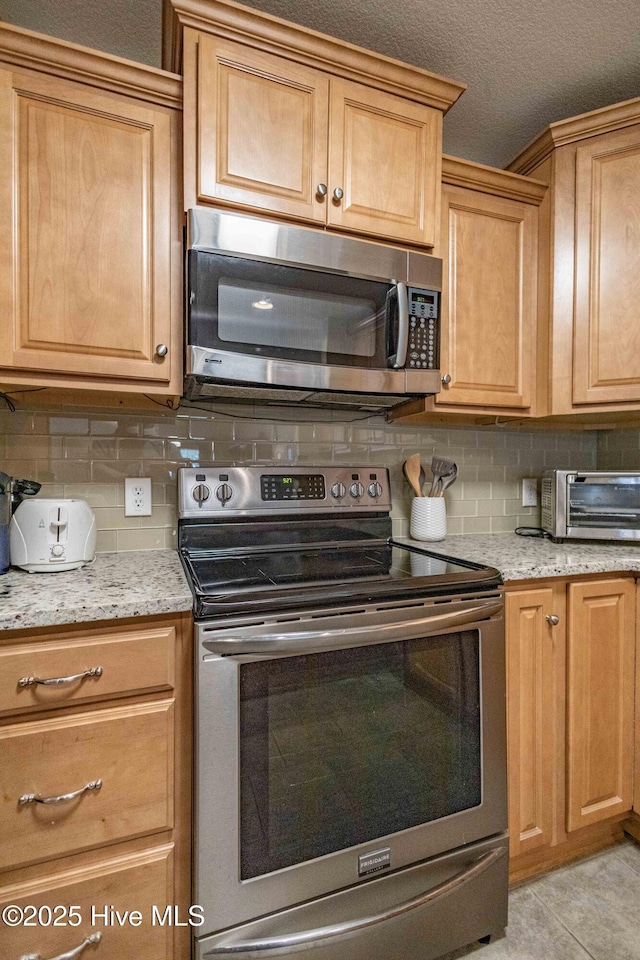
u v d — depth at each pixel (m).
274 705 0.97
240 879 0.93
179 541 1.40
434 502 1.72
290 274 1.19
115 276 1.12
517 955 1.15
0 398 1.30
